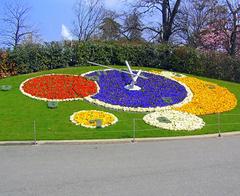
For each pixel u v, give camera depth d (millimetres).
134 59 32812
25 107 21484
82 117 19875
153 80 27641
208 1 50281
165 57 33125
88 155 14117
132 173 11836
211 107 23406
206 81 30047
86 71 28844
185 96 25047
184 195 9906
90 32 61906
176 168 12391
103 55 32156
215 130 18984
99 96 23484
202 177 11422
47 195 9922
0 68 29031
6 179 11250
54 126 18609
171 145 15984
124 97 23719
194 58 32750
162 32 47594
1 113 20453
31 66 29859
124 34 51156
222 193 10047
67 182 10961
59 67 31062
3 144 15703
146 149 15203
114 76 27578
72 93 23641
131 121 19953
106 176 11531
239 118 21797
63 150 14883
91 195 9914
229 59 33219
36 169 12258
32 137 16594
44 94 23359
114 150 14984
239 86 29953
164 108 22453
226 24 46219
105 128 18578
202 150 15016
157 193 10062
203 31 48125
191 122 19984
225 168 12375
